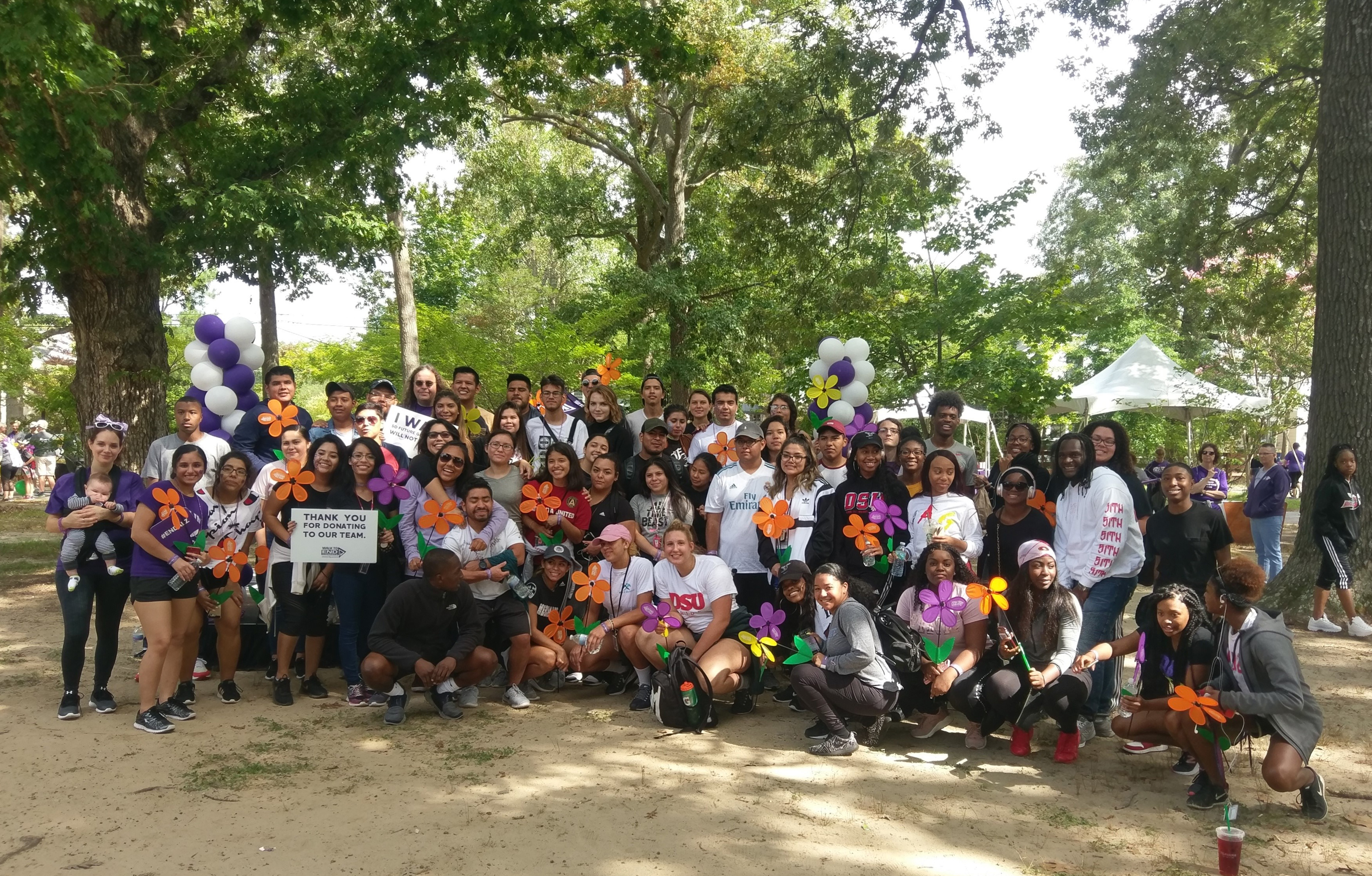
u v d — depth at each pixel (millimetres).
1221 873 3865
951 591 5355
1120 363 17469
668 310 21766
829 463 6973
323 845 4117
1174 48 13867
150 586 5727
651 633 6203
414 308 18875
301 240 10602
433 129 11625
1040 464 6816
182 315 32281
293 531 6215
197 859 3975
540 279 37969
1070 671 5250
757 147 15305
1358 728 5871
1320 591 8492
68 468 8867
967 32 14234
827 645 5598
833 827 4383
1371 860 4078
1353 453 8336
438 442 6680
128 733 5648
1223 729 4520
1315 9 13930
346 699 6512
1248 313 15984
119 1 9289
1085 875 3904
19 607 9680
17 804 4555
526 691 6645
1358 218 8969
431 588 5957
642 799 4699
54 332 24938
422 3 11141
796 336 17297
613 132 23062
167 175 13133
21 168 9281
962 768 5250
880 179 14953
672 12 12531
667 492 7086
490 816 4457
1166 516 6098
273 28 11953
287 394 7305
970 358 14023
